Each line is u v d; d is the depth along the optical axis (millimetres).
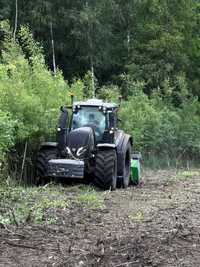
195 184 21266
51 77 22359
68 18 40062
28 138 19172
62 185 18250
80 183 19031
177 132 35188
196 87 45750
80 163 17609
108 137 19562
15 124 16547
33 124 18859
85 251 9836
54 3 40062
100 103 20109
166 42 42969
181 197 17000
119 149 19891
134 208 14461
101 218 12820
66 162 17641
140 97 33344
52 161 17672
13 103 18328
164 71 42469
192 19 46344
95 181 18422
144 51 43531
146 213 13633
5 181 16328
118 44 44438
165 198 16719
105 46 42469
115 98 30047
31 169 19469
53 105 20531
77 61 41750
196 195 17625
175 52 43438
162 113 34656
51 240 10539
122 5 44250
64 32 40906
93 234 11164
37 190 16109
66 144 18719
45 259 9344
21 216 12062
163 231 11086
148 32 43812
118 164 19781
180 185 20828
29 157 19359
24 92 18953
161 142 32688
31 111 18781
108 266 8867
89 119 19781
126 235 10883
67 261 9227
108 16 42844
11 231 10953
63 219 12406
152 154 32219
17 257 9398
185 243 9914
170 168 31609
